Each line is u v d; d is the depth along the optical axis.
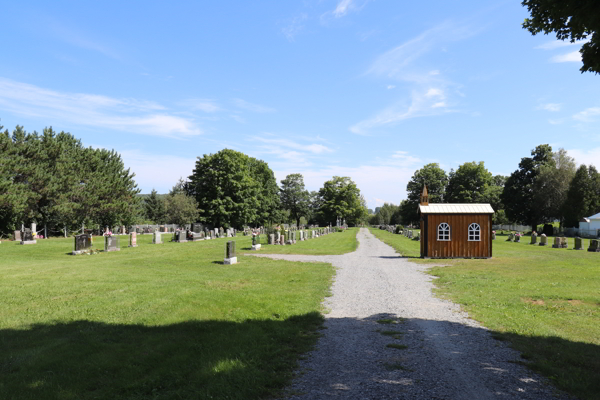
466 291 13.01
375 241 45.41
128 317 9.34
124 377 5.93
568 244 38.06
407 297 12.19
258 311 10.10
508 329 8.56
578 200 56.97
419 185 92.19
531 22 7.55
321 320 9.41
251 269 18.17
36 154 34.56
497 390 5.45
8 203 28.70
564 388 5.50
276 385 5.65
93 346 7.28
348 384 5.68
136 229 52.56
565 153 66.69
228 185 64.44
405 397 5.21
